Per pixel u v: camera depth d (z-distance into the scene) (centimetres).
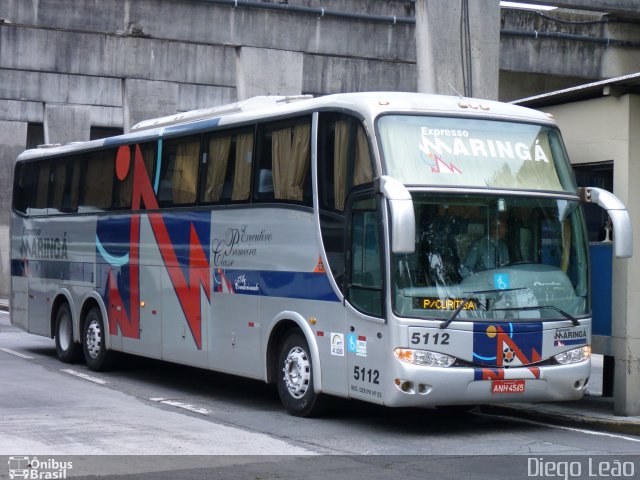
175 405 1345
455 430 1171
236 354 1341
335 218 1166
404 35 2527
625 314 1221
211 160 1420
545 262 1145
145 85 3284
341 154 1166
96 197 1727
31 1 2244
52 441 1044
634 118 1242
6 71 3484
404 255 1079
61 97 3594
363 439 1101
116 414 1241
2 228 3922
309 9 2434
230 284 1355
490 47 1906
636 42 2653
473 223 1112
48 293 1886
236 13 2383
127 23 2306
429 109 1148
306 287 1210
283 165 1268
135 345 1591
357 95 1164
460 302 1089
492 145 1158
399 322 1065
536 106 1398
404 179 1097
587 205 1366
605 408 1291
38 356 1945
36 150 2002
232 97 3597
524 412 1280
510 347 1101
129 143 1636
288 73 2434
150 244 1552
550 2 2156
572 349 1143
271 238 1277
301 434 1125
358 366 1121
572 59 2606
